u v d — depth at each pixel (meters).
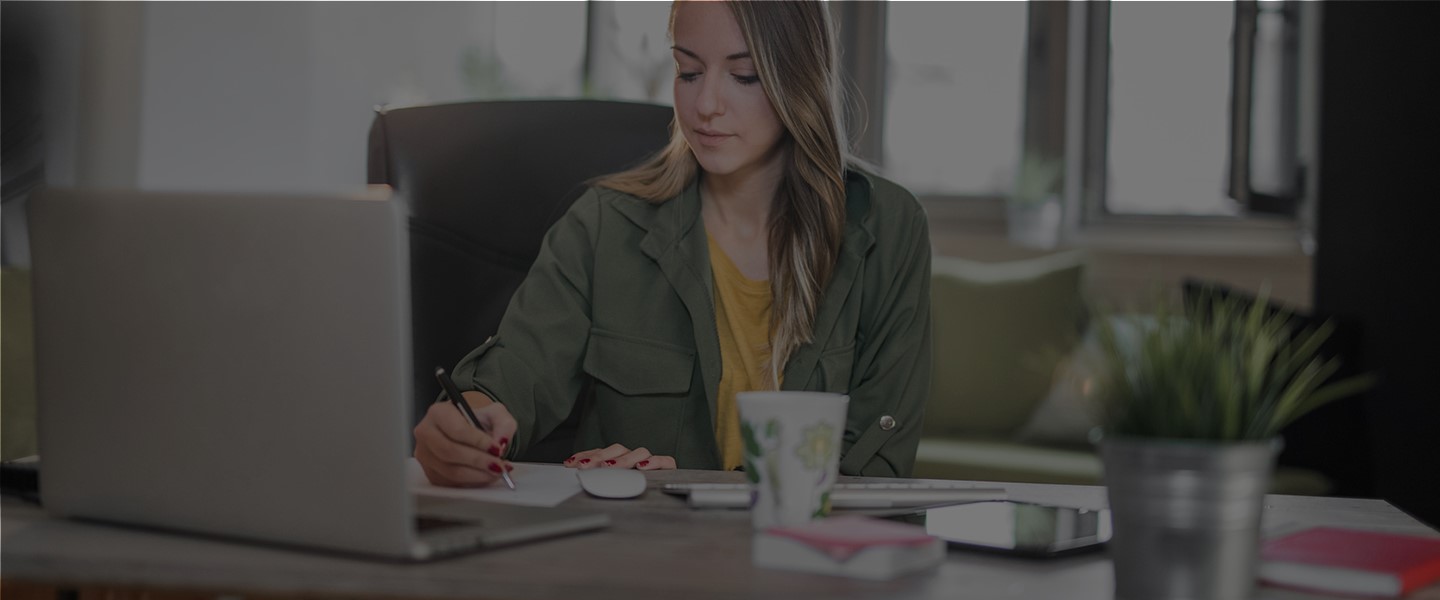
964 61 4.11
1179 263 3.78
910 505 0.95
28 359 2.19
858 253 1.55
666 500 0.96
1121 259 3.80
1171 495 0.63
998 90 4.09
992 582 0.68
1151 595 0.64
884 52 4.16
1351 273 3.30
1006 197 4.10
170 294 0.75
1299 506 1.04
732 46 1.45
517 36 4.29
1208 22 3.94
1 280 2.22
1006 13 4.07
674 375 1.51
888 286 1.56
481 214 1.70
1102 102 4.03
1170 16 3.97
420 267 1.68
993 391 3.24
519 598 0.65
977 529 0.83
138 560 0.70
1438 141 3.23
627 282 1.53
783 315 1.52
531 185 1.71
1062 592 0.66
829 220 1.53
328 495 0.70
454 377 1.40
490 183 1.71
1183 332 0.65
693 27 1.46
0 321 2.17
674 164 1.58
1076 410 3.09
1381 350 3.26
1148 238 3.96
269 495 0.73
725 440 1.53
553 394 1.48
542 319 1.50
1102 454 0.66
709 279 1.51
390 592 0.66
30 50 3.39
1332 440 2.78
